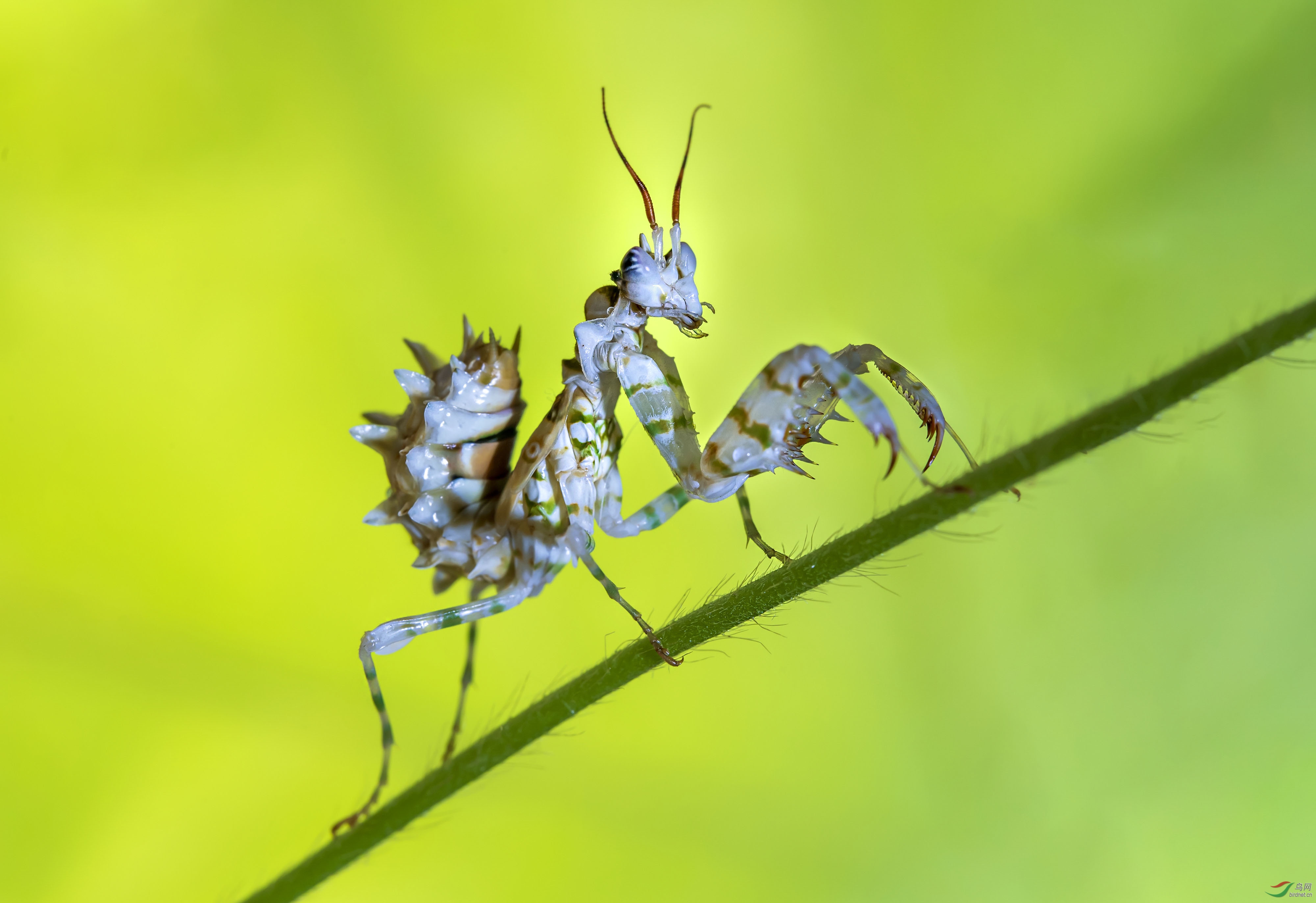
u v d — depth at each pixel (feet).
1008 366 0.63
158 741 0.61
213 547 0.62
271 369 0.62
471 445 0.62
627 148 0.63
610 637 0.63
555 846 0.61
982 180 0.63
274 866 0.61
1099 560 0.62
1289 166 0.62
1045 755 0.61
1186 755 0.61
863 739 0.62
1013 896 0.61
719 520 0.63
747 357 0.63
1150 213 0.63
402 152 0.63
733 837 0.61
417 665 0.63
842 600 0.62
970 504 0.57
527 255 0.63
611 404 0.62
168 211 0.62
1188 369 0.56
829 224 0.63
